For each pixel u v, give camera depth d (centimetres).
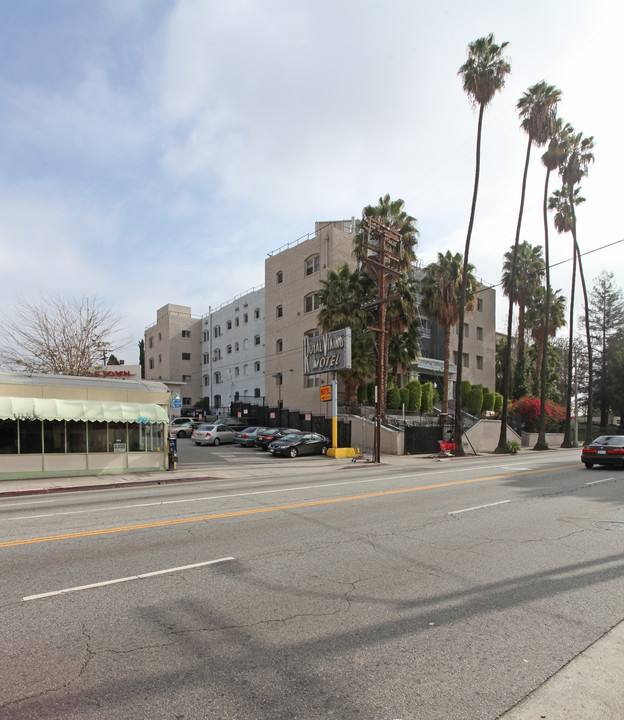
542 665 380
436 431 3120
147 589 532
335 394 2723
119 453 1858
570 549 706
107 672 362
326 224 4334
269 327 4722
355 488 1353
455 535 784
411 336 3378
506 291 4756
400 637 425
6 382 1655
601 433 5434
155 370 6619
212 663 377
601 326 6019
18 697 330
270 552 678
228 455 2661
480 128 2770
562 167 3797
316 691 340
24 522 887
